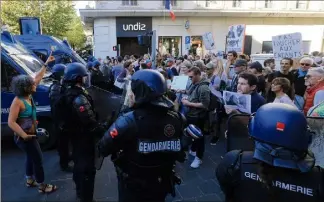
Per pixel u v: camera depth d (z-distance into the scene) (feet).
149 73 5.84
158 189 6.20
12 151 15.38
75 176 9.27
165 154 6.01
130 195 6.14
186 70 16.21
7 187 11.30
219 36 63.62
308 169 3.82
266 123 3.94
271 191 3.92
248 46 63.31
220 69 19.36
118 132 5.63
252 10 61.26
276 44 17.84
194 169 12.96
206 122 13.23
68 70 8.93
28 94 9.84
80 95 8.80
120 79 20.98
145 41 35.86
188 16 62.03
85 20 64.64
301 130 3.82
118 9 58.80
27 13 59.36
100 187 11.38
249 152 4.40
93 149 9.16
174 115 6.14
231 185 4.30
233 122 6.45
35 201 10.27
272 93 14.90
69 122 8.95
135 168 5.90
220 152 15.12
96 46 61.82
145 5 60.34
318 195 3.77
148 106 5.76
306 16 39.17
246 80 10.25
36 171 10.53
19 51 17.22
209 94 12.92
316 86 10.96
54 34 64.44
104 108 9.57
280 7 61.16
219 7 62.69
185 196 10.58
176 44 63.00
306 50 26.14
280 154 3.78
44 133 14.99
